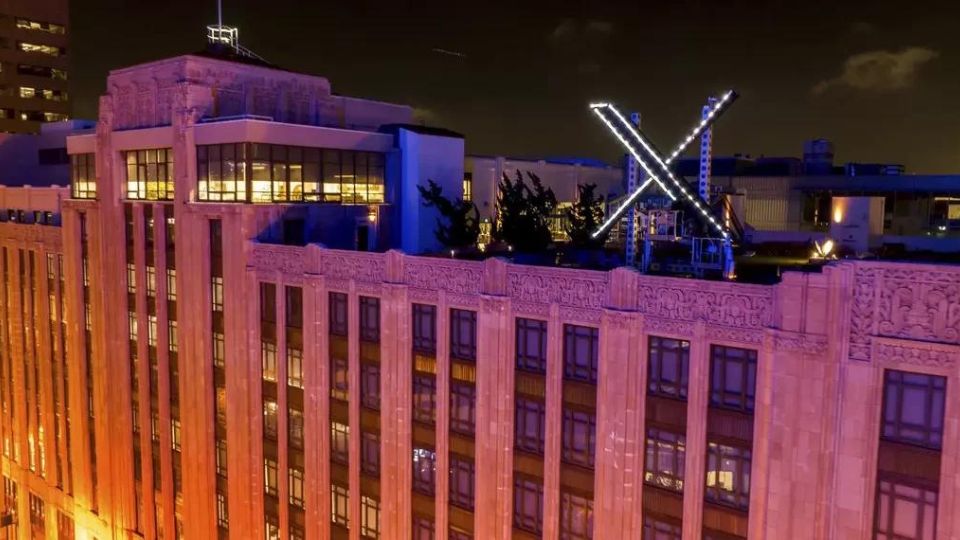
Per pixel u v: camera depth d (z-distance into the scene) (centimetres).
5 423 6944
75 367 5772
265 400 4306
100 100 5212
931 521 2277
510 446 3197
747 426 2588
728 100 3059
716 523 2683
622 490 2870
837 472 2416
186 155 4538
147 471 5203
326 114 5344
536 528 3175
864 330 2331
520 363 3158
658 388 2791
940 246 3975
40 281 6081
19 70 11825
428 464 3547
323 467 3981
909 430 2297
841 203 3994
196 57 4597
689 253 4162
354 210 4816
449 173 5291
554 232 5988
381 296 3603
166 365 4931
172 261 4822
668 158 3194
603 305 2872
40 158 7500
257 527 4412
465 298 3275
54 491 6247
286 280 4053
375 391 3731
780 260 3900
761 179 5469
